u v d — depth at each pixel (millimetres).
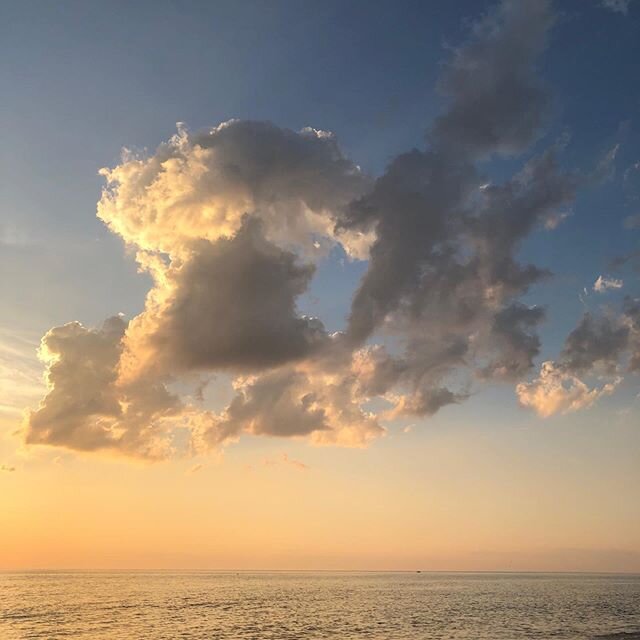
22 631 84375
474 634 81750
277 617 102875
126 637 78250
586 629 87812
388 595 169625
